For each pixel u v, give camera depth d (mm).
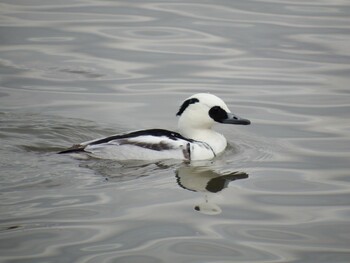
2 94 18719
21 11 24203
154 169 15102
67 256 11492
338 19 23781
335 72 20234
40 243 11859
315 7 24906
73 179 14320
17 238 11992
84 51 21359
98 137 16672
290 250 11945
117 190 13938
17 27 22891
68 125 17141
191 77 19922
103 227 12453
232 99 18766
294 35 22531
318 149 16156
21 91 18938
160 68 20422
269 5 25047
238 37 22438
